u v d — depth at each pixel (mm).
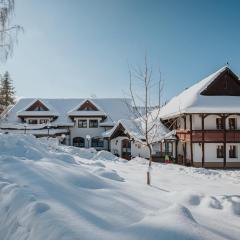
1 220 5062
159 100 13891
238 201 7668
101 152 23672
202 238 4020
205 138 27875
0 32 14289
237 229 5438
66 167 8781
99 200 5863
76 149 23578
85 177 7672
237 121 28969
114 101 49500
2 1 14266
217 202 7523
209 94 29984
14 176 6867
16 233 4605
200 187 12188
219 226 5508
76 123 45719
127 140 34906
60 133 42812
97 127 45719
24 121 45094
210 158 28641
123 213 5199
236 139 27938
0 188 5895
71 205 5293
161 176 14828
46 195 5723
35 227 4449
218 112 27281
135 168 17203
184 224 4316
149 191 7988
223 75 30266
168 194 7836
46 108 45375
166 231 4078
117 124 34062
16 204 5207
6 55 14398
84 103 45656
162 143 32688
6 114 44375
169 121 33906
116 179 9492
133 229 4234
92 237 4020
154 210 5633
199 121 28812
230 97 29812
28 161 8609
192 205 7383
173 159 31047
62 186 6539
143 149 32625
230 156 28844
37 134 41188
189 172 19375
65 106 48750
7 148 11422
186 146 30109
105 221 4684
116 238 4000
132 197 6652
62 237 4043
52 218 4562
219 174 19781
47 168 7902
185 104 28781
